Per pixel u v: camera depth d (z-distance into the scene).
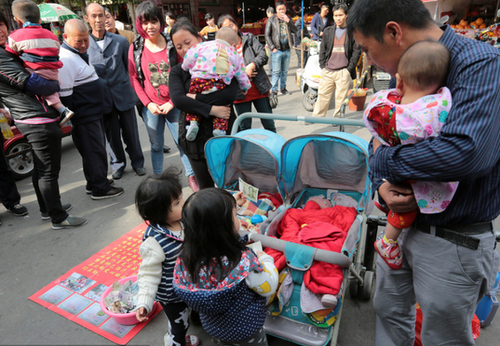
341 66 5.59
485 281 1.42
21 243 3.45
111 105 4.22
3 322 2.48
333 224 2.31
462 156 1.11
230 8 19.08
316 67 6.50
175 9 17.25
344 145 2.44
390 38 1.31
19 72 2.89
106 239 3.43
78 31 3.42
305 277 1.89
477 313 2.18
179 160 5.14
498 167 1.26
